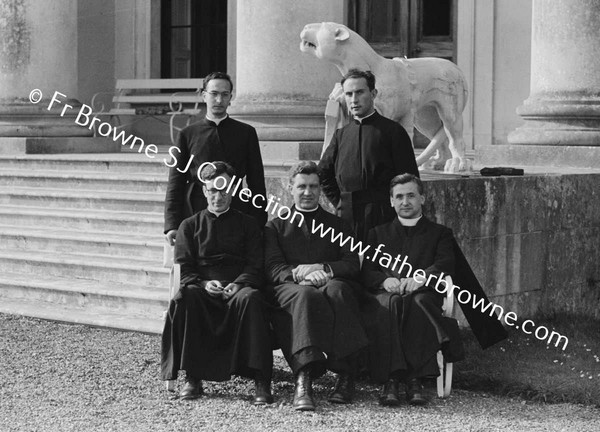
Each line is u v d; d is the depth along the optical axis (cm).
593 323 1382
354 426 917
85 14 2420
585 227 1458
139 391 1016
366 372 1028
